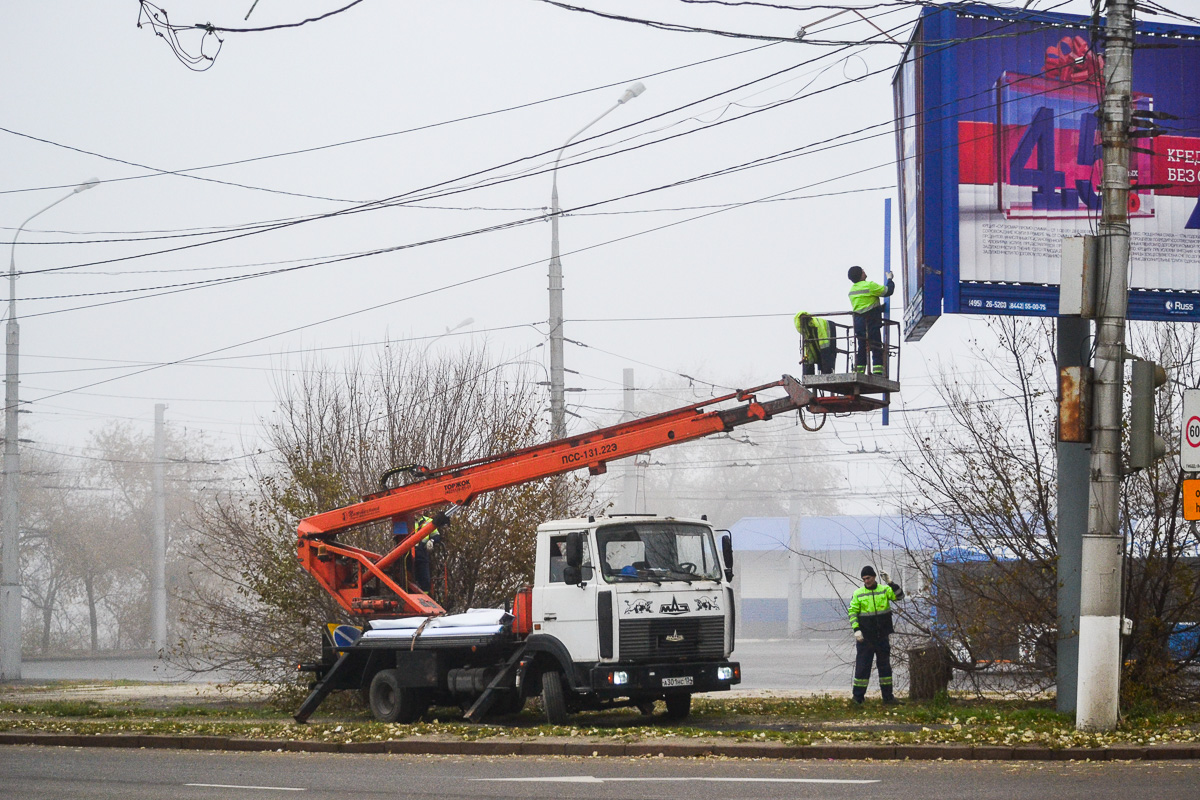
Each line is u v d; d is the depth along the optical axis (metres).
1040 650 65.38
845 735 48.25
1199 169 67.25
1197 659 63.75
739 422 60.12
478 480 66.25
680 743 47.59
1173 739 45.84
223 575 87.81
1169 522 62.56
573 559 58.19
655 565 59.66
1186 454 46.84
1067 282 51.38
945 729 51.22
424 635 63.75
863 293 59.47
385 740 52.12
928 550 68.69
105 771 46.09
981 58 66.31
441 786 39.84
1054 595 63.81
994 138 66.00
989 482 65.94
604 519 59.50
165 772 45.56
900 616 70.75
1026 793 35.28
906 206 71.38
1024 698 67.50
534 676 61.38
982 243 65.44
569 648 58.72
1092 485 50.53
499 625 61.44
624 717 65.44
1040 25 66.62
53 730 60.06
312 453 85.06
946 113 65.81
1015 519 65.31
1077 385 50.22
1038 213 65.94
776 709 66.62
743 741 47.91
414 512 68.94
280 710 77.75
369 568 68.06
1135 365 50.34
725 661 60.44
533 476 64.88
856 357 59.50
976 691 69.44
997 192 65.81
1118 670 49.50
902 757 44.75
